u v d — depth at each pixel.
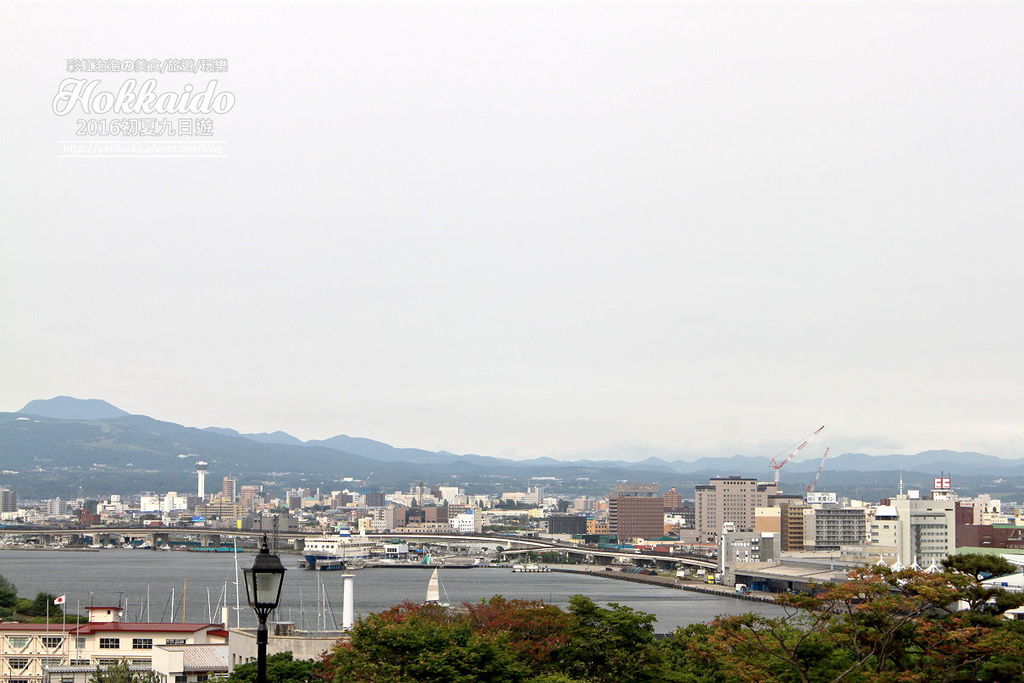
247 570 54.62
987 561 130.38
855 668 113.69
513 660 126.12
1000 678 112.62
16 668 186.25
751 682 112.88
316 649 168.38
